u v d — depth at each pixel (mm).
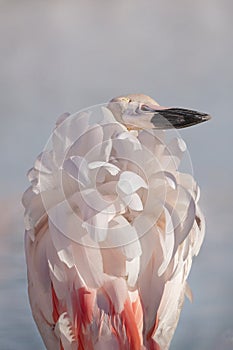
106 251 7578
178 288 7973
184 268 8180
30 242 8148
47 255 7879
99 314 7547
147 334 7738
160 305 7746
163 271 7617
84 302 7582
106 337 7531
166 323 7898
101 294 7578
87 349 7633
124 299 7508
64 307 7781
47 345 8266
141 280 7680
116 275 7574
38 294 8133
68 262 7590
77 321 7637
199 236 8266
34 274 8102
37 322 8289
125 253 7445
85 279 7609
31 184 8008
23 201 8039
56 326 7809
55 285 7812
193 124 8805
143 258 7656
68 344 7676
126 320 7520
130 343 7512
